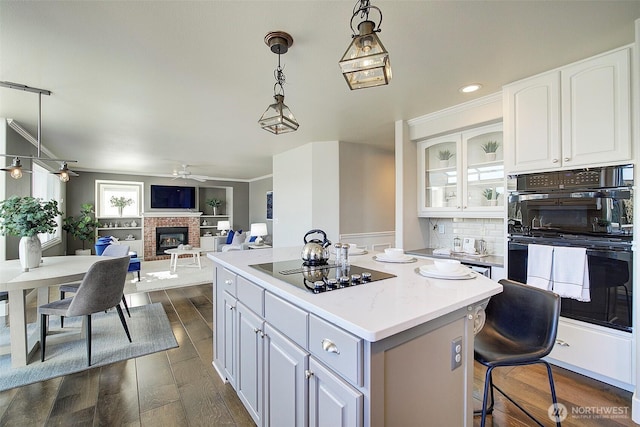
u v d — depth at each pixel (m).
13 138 3.59
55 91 2.62
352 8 1.58
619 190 1.91
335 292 1.29
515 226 2.44
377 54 1.23
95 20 1.66
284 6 1.57
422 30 1.77
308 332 1.19
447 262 1.58
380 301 1.16
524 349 1.48
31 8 1.55
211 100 2.86
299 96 2.78
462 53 2.02
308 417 1.20
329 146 4.55
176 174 7.79
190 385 2.10
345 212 4.58
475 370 2.29
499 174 2.96
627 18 1.65
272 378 1.46
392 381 1.00
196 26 1.73
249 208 9.87
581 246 2.08
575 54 2.03
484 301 1.39
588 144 2.05
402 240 3.48
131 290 4.62
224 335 2.11
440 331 1.18
